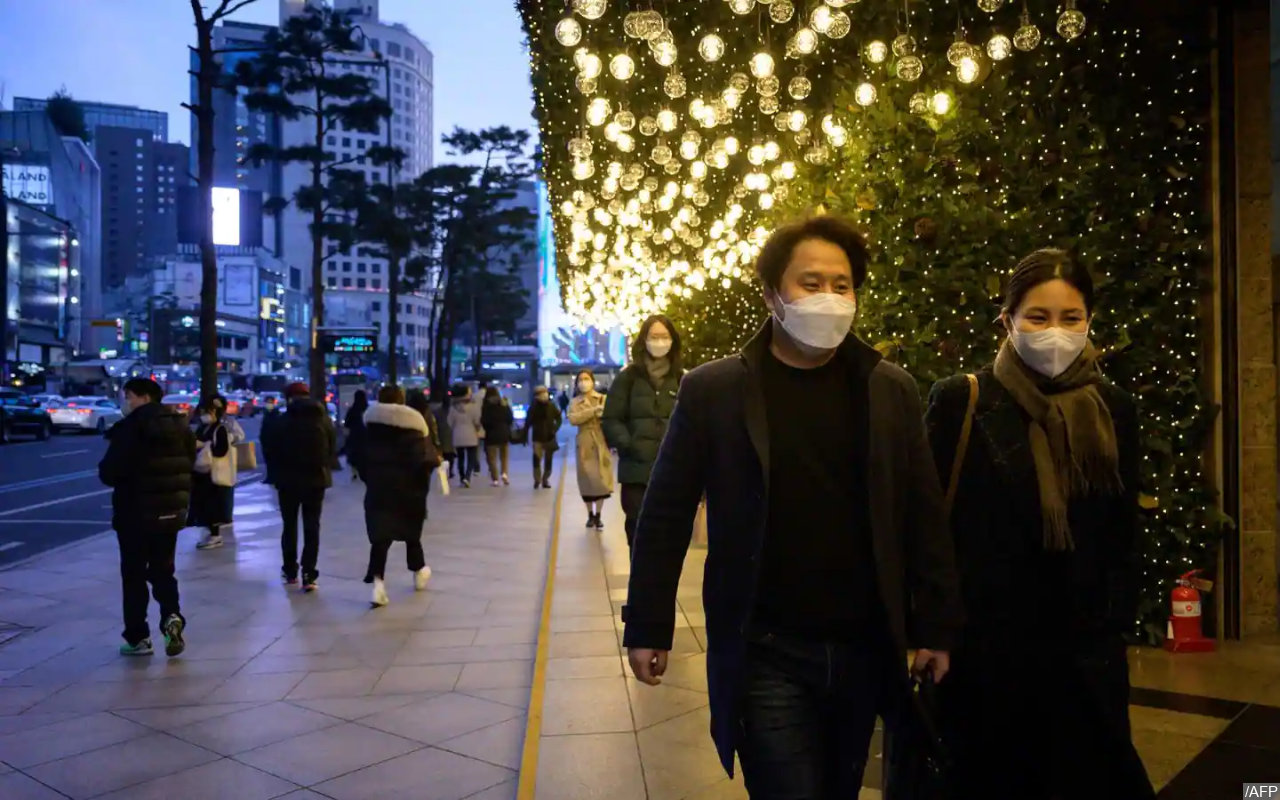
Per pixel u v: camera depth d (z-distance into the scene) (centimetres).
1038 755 250
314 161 2708
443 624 718
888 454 231
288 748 461
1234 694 459
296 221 13812
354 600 805
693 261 1384
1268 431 555
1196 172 555
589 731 445
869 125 650
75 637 688
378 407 793
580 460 1119
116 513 628
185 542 1129
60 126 11494
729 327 1427
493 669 596
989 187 589
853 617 228
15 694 552
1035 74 579
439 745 464
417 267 4144
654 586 237
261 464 2417
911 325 590
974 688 248
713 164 805
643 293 1559
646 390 662
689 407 240
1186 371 550
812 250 234
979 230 580
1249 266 551
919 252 598
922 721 236
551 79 933
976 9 601
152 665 613
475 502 1549
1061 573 243
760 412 230
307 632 695
